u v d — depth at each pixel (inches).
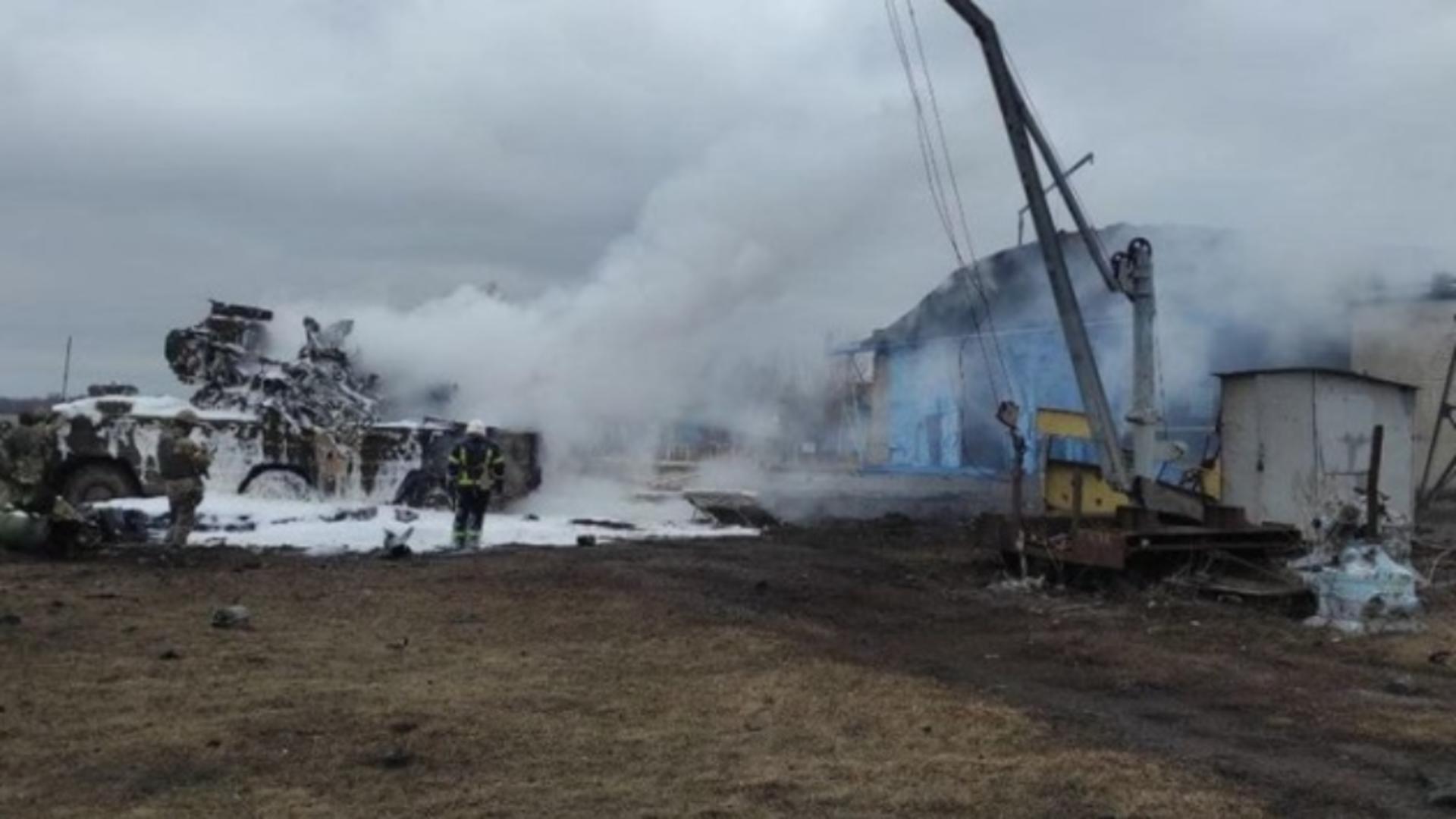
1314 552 463.2
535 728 250.8
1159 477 602.5
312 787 210.7
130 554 531.8
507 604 411.8
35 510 518.3
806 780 218.2
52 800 202.1
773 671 311.1
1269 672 335.9
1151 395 500.4
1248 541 473.4
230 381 762.2
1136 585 465.1
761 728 254.4
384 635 354.9
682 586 454.9
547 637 356.2
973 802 207.6
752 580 478.6
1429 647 367.2
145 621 364.8
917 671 327.9
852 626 403.2
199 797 204.7
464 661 319.3
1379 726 274.7
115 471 687.7
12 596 403.2
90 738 238.8
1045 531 510.9
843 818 198.2
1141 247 501.7
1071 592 474.0
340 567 497.7
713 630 369.1
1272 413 587.5
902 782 218.1
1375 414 585.0
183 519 559.5
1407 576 403.2
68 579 448.8
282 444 723.4
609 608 404.2
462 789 210.1
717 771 222.7
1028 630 398.0
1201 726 274.8
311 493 726.5
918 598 460.1
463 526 582.9
